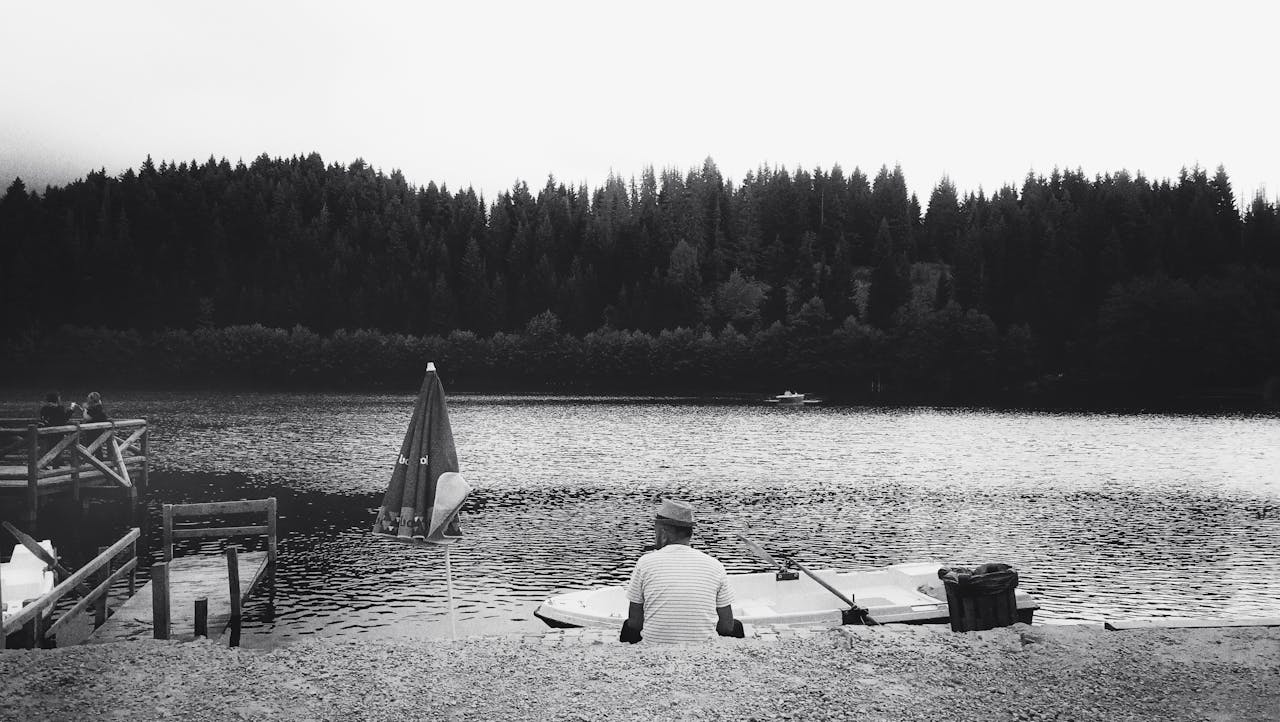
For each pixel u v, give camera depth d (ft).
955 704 19.49
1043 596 63.26
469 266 621.31
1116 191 600.39
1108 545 81.25
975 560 74.28
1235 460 157.17
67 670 21.62
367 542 76.48
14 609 37.29
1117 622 27.14
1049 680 21.11
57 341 509.35
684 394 467.93
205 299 599.57
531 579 64.95
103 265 595.88
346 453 147.64
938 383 445.78
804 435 206.28
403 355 531.50
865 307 578.25
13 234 627.87
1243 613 58.95
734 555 75.66
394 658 22.65
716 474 130.31
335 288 607.78
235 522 84.17
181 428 204.44
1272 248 528.63
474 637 25.32
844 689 20.26
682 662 21.91
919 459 155.74
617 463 143.64
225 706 19.22
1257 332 388.37
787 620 40.78
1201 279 447.01
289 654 23.12
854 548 79.15
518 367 528.63
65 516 83.82
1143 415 289.33
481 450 164.55
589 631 29.71
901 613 42.75
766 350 489.26
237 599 47.57
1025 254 521.24
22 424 84.99
